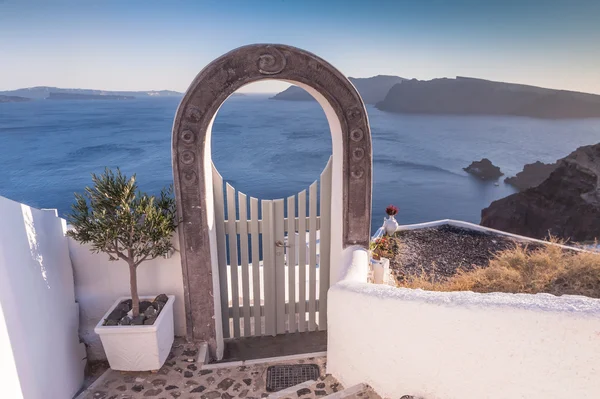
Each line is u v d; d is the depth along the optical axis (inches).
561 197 1080.2
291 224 191.3
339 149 172.4
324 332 206.4
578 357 69.9
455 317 87.7
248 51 148.6
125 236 142.6
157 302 159.9
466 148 4822.8
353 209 175.2
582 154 1089.4
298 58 153.4
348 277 141.3
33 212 131.0
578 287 254.1
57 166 3257.9
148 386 144.7
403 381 105.7
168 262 168.1
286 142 5078.7
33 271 126.7
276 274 195.9
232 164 3649.1
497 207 1288.1
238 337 201.3
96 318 165.8
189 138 152.3
